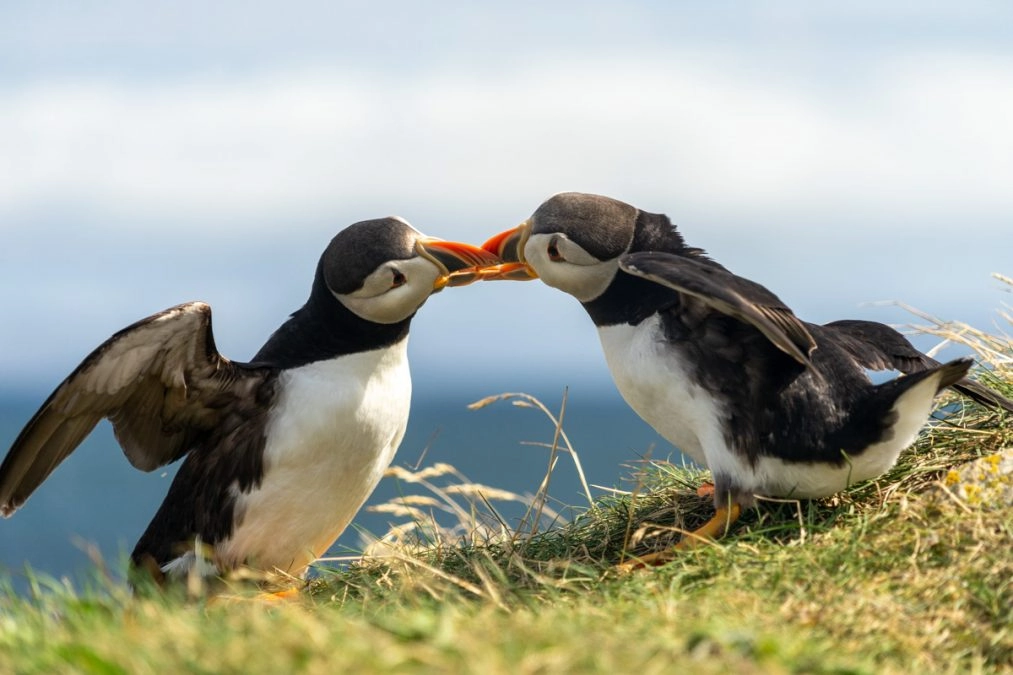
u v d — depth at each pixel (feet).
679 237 34.17
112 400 31.65
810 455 30.53
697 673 19.33
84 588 25.36
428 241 33.30
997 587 26.71
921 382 29.58
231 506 32.60
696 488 35.76
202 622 22.94
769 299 29.25
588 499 36.83
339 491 33.30
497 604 26.25
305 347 33.27
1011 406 32.83
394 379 33.78
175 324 30.09
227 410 32.96
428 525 37.70
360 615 27.37
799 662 20.58
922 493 31.50
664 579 28.45
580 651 19.69
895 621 25.08
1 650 21.91
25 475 32.09
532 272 34.35
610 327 33.04
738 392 30.68
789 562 28.14
